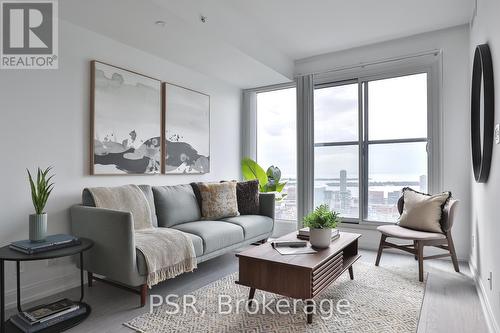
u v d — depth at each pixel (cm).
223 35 315
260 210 403
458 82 358
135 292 235
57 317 201
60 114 268
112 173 307
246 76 438
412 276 296
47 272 255
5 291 230
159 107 359
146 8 251
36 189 249
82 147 285
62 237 225
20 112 242
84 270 270
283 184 462
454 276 296
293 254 226
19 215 240
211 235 294
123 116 318
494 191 203
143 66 344
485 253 237
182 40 312
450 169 360
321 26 362
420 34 381
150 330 195
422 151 390
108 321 207
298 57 453
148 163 344
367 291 259
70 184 274
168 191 340
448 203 309
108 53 307
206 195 368
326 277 222
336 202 445
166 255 241
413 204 327
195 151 410
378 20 348
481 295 245
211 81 444
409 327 200
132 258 222
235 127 489
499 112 192
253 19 348
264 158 504
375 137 419
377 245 404
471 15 326
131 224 223
